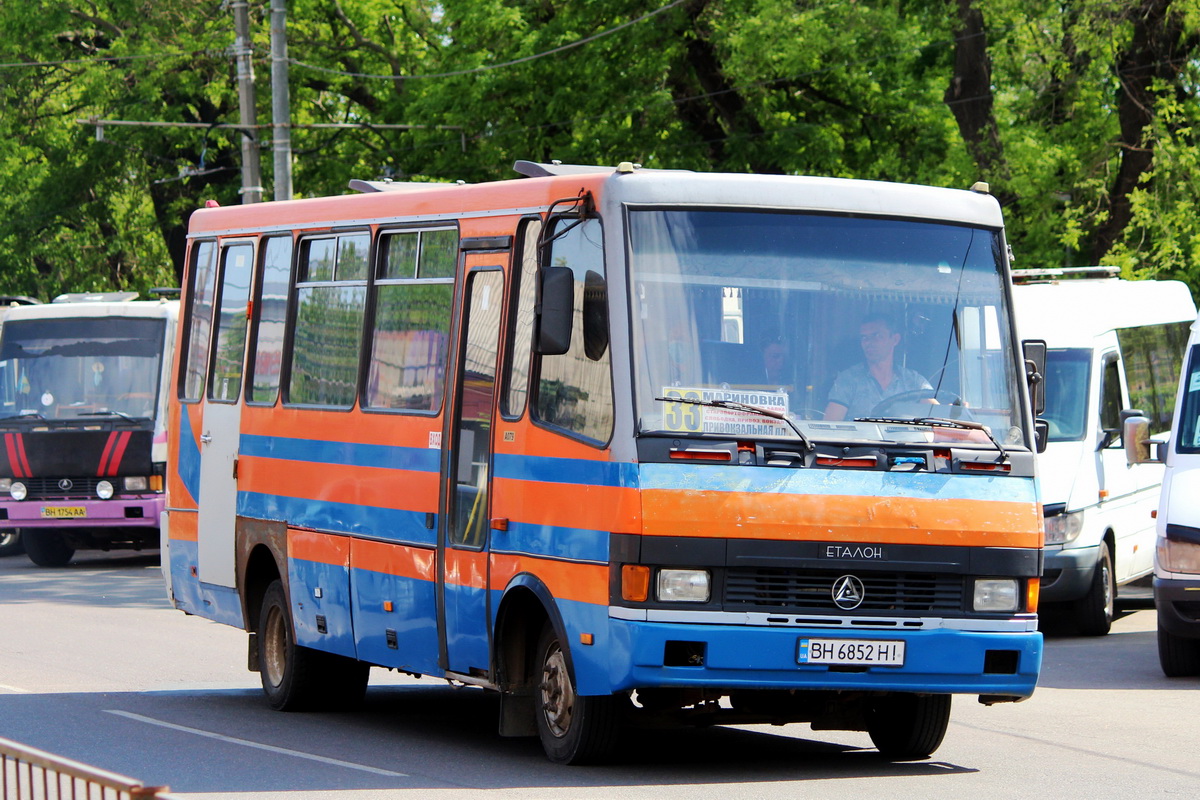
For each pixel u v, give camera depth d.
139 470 56.53
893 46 69.25
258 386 29.55
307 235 28.47
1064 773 21.83
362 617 25.62
